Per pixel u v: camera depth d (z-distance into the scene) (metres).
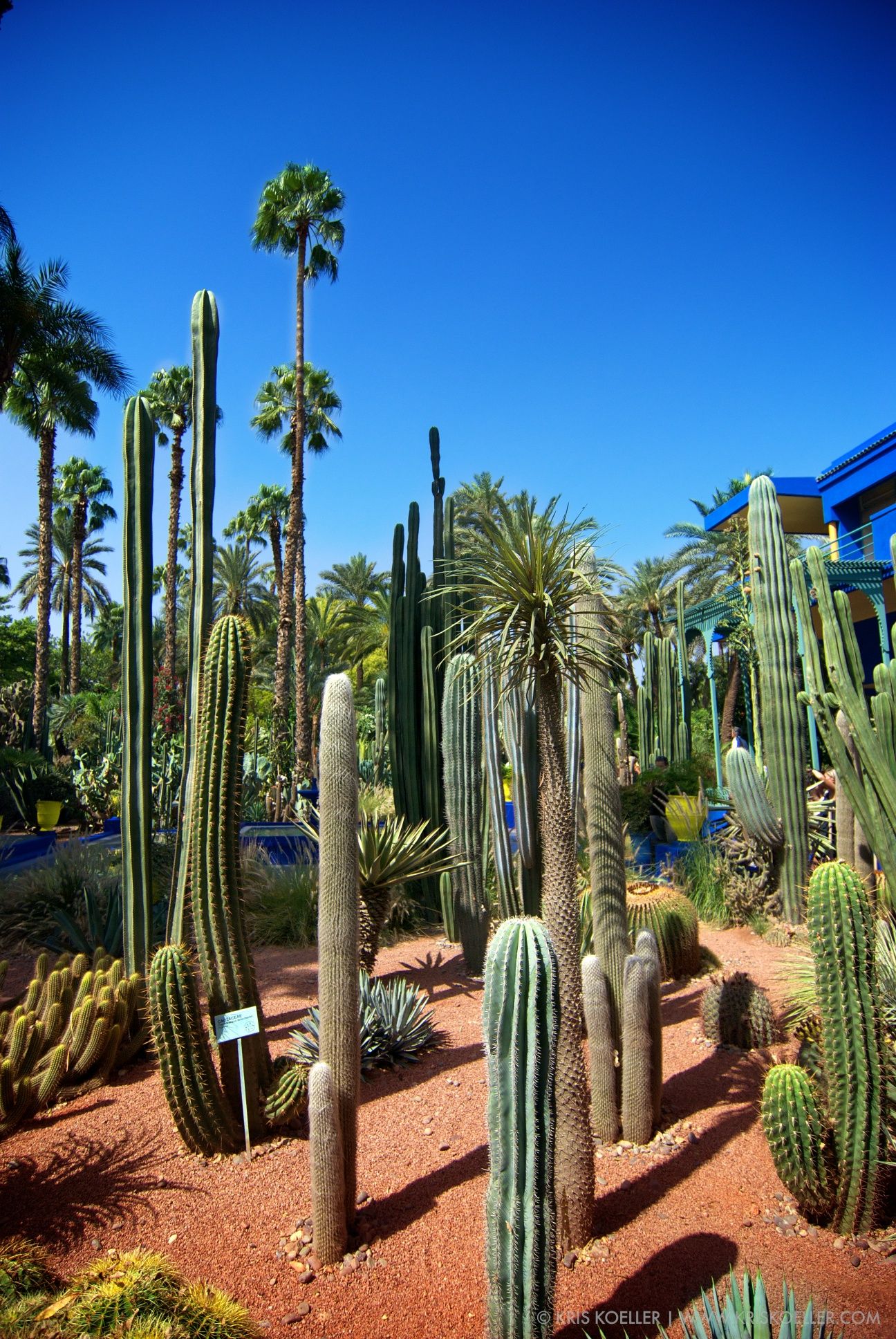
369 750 18.95
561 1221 3.00
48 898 7.23
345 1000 3.11
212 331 5.14
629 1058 3.67
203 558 5.00
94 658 44.62
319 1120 2.95
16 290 15.77
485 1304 2.73
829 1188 3.06
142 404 5.36
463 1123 3.92
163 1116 4.06
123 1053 4.63
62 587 44.66
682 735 17.59
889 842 4.26
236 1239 3.11
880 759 4.27
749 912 7.64
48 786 17.20
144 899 5.05
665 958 6.06
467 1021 5.25
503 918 4.98
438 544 8.77
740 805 7.61
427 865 6.00
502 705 4.77
